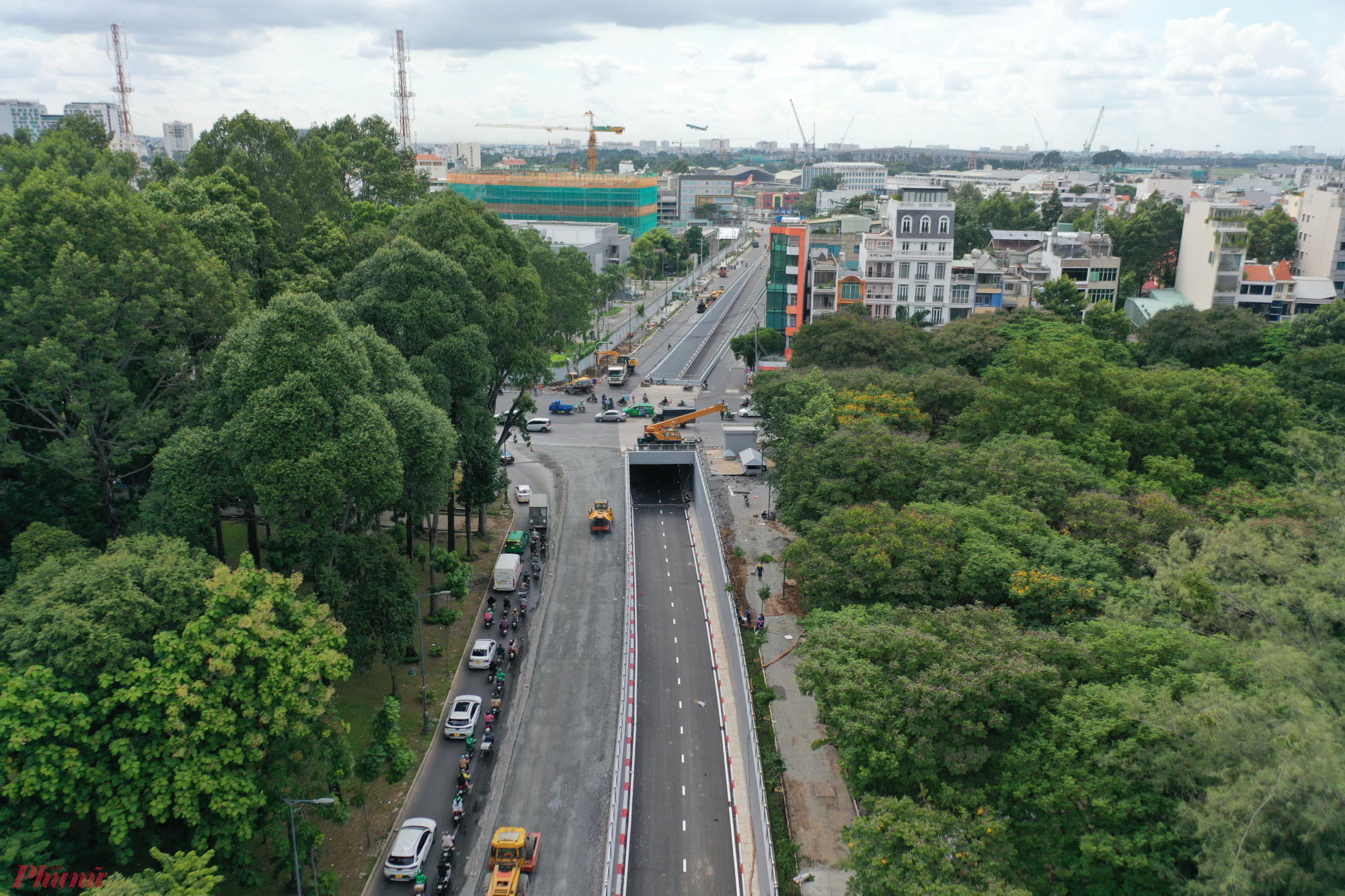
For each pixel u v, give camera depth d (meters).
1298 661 43.28
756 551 104.12
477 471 93.75
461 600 88.81
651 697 78.50
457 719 70.44
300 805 53.31
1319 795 37.12
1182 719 43.09
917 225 168.62
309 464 61.25
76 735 44.56
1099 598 59.84
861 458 80.75
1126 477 85.25
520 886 56.66
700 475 123.94
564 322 143.12
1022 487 76.31
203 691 48.12
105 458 73.25
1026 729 49.41
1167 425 93.75
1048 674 49.38
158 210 81.44
